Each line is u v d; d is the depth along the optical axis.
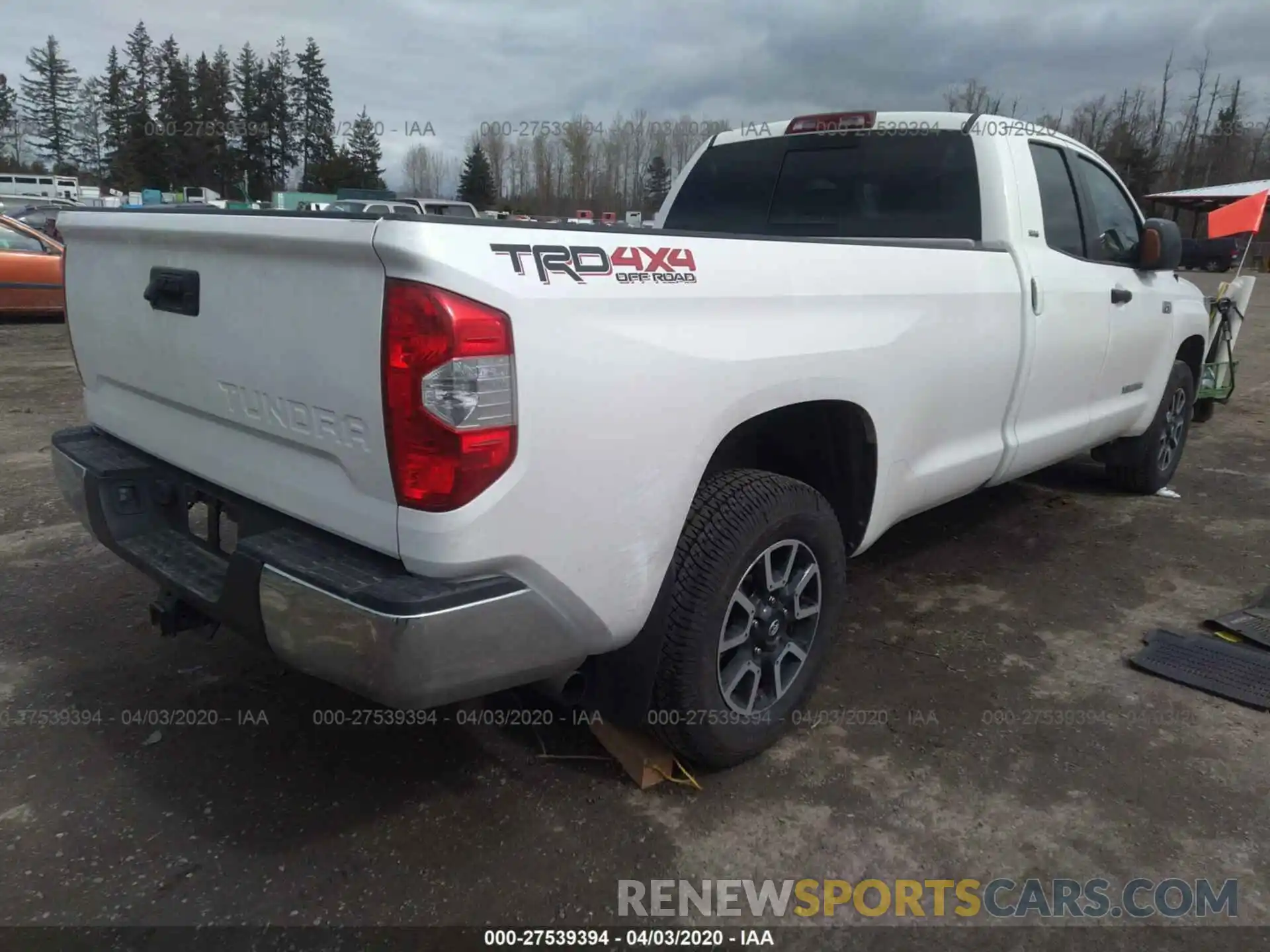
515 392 1.88
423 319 1.78
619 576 2.18
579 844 2.43
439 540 1.87
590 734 2.91
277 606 2.02
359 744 2.85
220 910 2.18
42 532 4.48
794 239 2.60
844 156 4.06
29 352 10.41
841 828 2.52
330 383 1.97
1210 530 4.96
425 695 1.93
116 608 3.70
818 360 2.61
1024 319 3.58
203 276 2.26
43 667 3.24
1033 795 2.67
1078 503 5.40
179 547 2.59
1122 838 2.49
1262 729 3.02
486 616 1.95
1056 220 4.00
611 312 2.05
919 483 3.25
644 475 2.17
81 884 2.25
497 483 1.89
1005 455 3.72
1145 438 5.21
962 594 4.07
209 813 2.51
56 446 2.87
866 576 4.26
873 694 3.21
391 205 13.34
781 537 2.62
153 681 3.18
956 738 2.94
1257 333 15.05
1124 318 4.40
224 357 2.24
